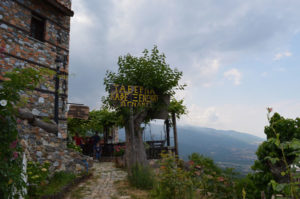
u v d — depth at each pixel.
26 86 3.37
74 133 13.45
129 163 8.01
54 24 9.29
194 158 4.58
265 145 3.81
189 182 4.44
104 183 6.94
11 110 3.06
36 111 7.78
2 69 7.04
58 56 9.23
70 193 5.64
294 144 2.38
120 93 8.62
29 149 6.12
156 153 11.19
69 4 10.27
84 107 11.24
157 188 4.77
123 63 9.22
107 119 14.20
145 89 8.95
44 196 4.61
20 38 7.79
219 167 4.19
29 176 4.67
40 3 8.73
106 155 14.71
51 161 6.79
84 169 8.05
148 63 8.98
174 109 11.70
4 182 2.82
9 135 2.97
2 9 7.38
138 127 8.93
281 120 3.74
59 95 8.84
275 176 3.59
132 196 5.40
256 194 3.70
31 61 8.06
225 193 3.95
